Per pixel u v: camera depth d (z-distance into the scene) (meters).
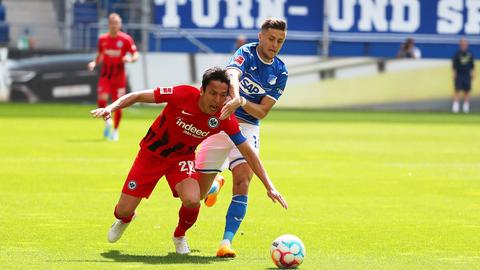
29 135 72.12
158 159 27.95
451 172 53.75
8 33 124.19
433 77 116.06
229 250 28.20
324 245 30.91
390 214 38.12
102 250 29.22
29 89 108.06
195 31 121.56
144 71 110.00
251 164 27.44
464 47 114.12
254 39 122.56
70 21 122.62
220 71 26.34
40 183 45.62
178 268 26.14
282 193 44.19
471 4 126.38
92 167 52.53
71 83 108.56
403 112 113.25
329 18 124.75
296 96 114.12
